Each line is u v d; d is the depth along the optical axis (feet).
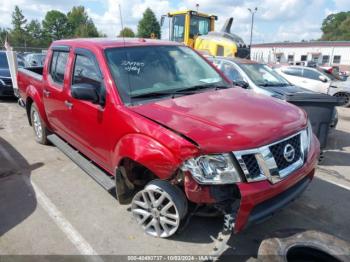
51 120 17.25
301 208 12.87
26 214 12.33
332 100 16.10
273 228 11.49
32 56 53.36
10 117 27.14
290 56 142.61
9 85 33.42
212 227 11.34
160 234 10.68
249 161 8.69
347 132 26.20
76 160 14.35
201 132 8.90
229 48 38.04
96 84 12.28
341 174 16.51
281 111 10.85
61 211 12.53
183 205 9.72
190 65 13.97
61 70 15.34
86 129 13.05
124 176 11.30
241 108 10.62
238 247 10.46
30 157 17.94
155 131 9.48
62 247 10.48
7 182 14.96
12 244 10.64
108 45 12.96
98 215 12.24
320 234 9.68
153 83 12.16
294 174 9.55
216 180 8.58
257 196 8.61
